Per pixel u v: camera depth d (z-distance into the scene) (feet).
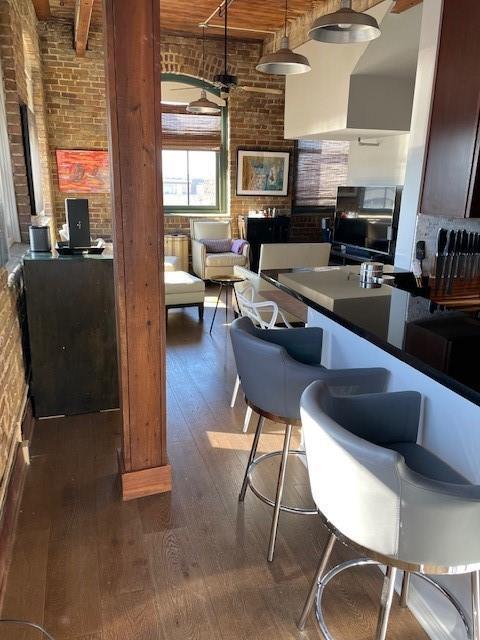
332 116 15.60
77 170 22.11
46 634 5.41
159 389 7.56
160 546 6.73
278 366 6.01
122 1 6.18
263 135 24.72
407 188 11.10
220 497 7.80
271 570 6.36
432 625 5.45
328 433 4.02
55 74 21.03
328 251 14.52
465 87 7.95
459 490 3.54
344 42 10.43
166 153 24.18
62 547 6.68
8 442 7.36
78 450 9.12
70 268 9.78
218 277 17.71
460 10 7.95
